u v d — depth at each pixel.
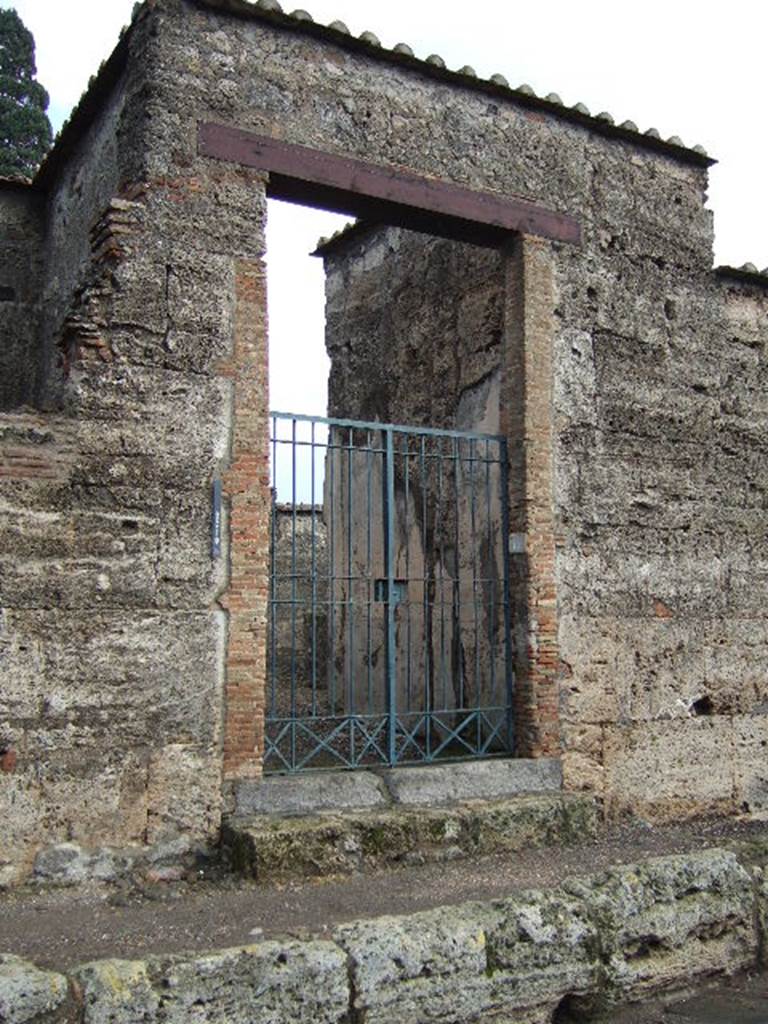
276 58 7.55
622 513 8.81
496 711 8.69
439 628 9.83
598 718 8.48
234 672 6.94
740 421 9.73
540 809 7.68
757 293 10.04
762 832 8.64
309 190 7.70
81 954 5.16
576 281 8.77
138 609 6.69
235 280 7.23
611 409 8.85
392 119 7.97
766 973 6.64
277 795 7.02
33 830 6.27
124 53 7.52
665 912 6.27
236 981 4.94
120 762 6.55
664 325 9.29
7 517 6.37
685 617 9.11
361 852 6.84
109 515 6.66
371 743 7.77
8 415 6.45
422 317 10.44
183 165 7.12
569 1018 5.95
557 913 5.89
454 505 9.72
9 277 9.70
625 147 9.26
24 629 6.35
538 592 8.24
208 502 6.98
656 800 8.73
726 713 9.30
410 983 5.35
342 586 11.60
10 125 19.64
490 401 9.30
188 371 7.01
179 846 6.66
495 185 8.41
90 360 6.72
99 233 7.01
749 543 9.64
